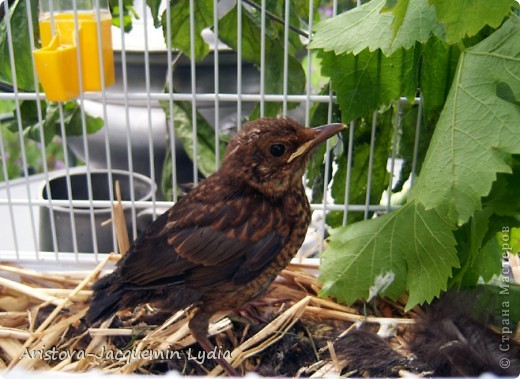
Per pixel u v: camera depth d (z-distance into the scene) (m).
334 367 0.46
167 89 0.56
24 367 0.45
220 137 0.56
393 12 0.42
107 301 0.45
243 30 0.52
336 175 0.53
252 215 0.45
